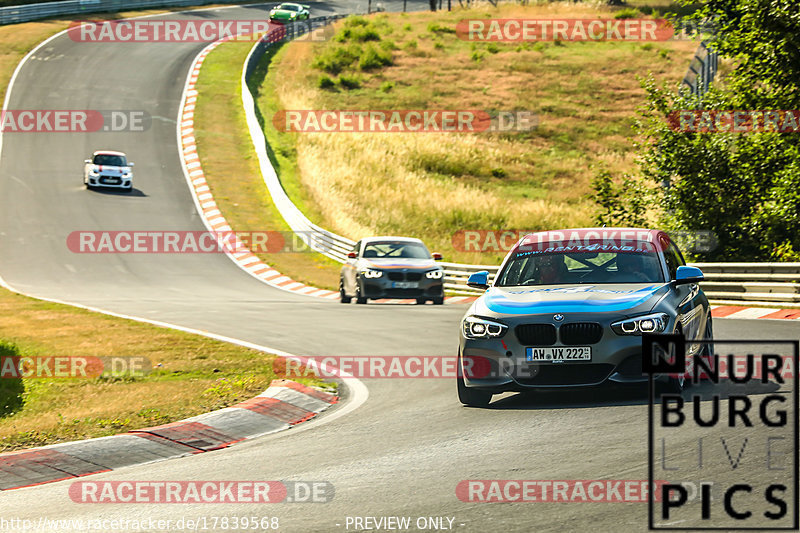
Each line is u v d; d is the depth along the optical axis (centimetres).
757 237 8438
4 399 3909
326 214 14325
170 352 5041
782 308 6744
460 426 3075
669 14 9138
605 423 2880
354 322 6625
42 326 6309
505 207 14662
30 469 2795
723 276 7256
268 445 2992
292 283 10569
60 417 3484
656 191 9138
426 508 2105
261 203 15212
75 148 17812
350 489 2327
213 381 4166
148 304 8162
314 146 18338
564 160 18288
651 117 9119
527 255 3756
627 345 3144
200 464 2758
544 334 3209
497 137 19712
